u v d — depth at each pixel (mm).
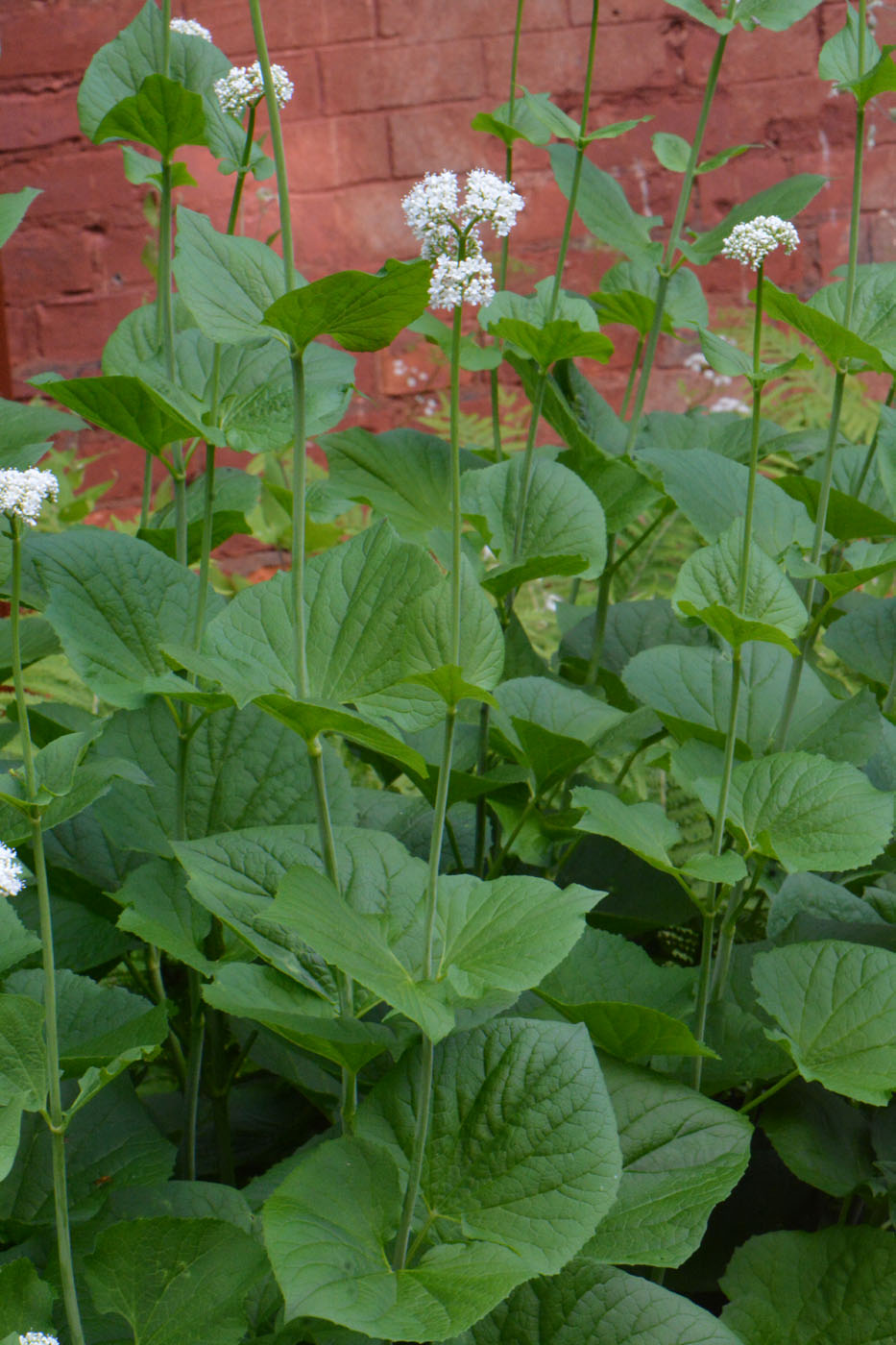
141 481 4781
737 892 2078
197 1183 1946
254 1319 1879
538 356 2295
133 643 2053
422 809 2318
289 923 1734
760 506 2320
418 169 4598
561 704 2246
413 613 1852
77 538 2068
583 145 2297
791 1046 1957
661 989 2066
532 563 2201
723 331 4285
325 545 3350
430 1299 1719
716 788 2014
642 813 1999
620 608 2578
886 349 2166
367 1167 1800
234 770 2113
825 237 4516
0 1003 1766
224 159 2057
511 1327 1857
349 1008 1887
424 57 4504
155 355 2172
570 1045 1854
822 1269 1957
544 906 1794
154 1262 1826
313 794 2109
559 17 4461
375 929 1796
